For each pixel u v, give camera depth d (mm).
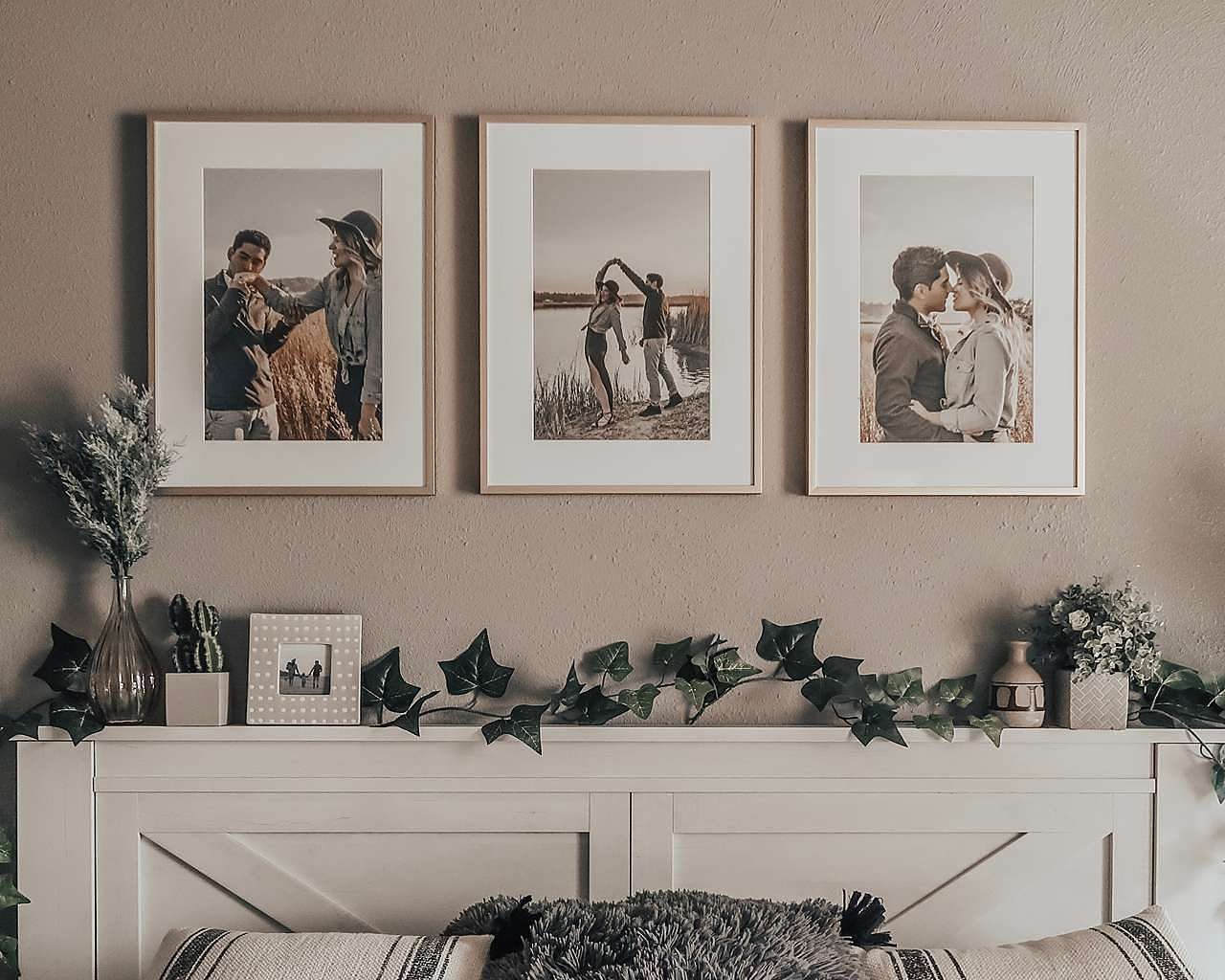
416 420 1801
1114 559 1831
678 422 1812
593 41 1819
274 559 1802
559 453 1806
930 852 1763
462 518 1812
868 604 1831
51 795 1714
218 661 1733
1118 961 1456
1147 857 1756
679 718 1806
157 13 1798
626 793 1743
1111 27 1841
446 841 1744
